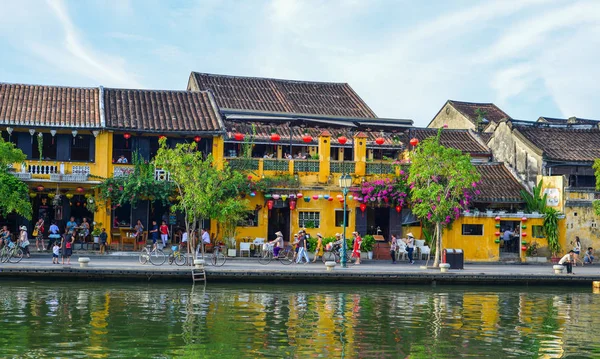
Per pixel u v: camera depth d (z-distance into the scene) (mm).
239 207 36844
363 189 40562
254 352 18750
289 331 21281
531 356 19109
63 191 38750
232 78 52750
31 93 40812
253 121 42844
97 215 38688
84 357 17812
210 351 18719
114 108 40344
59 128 37750
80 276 30188
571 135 48000
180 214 40344
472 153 49156
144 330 20859
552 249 41938
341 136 45625
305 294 28562
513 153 46781
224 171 38344
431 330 22016
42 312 23000
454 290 31031
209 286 30000
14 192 32594
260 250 39344
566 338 21344
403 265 37406
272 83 53156
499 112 62062
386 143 45656
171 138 40062
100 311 23422
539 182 43000
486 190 43031
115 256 37125
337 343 19984
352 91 54250
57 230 37344
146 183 38062
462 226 41344
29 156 38344
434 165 36094
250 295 27797
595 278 33562
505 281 33031
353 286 31312
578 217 42438
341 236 39281
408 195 40625
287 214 41094
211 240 39906
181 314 23344
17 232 39000
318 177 41094
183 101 42781
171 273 30625
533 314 25266
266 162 40625
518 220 41938
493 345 20266
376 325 22516
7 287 27953
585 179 45219
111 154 39062
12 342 19062
